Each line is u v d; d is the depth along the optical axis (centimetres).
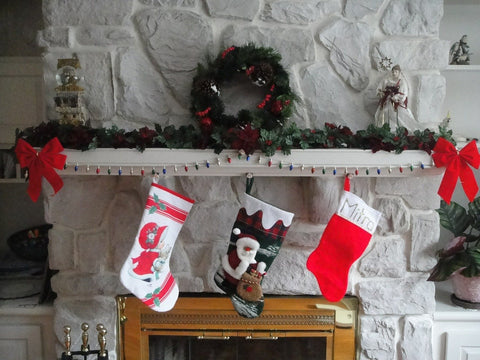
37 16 226
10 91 215
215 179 177
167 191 159
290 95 167
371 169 166
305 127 178
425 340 185
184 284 182
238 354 194
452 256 182
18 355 190
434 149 161
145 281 158
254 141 156
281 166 161
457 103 229
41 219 243
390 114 176
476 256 177
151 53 173
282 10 172
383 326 184
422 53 175
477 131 231
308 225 181
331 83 176
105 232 181
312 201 175
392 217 179
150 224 157
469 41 227
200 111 168
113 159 161
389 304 182
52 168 158
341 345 186
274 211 158
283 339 192
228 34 173
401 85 170
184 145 160
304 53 175
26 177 165
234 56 165
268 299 183
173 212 161
